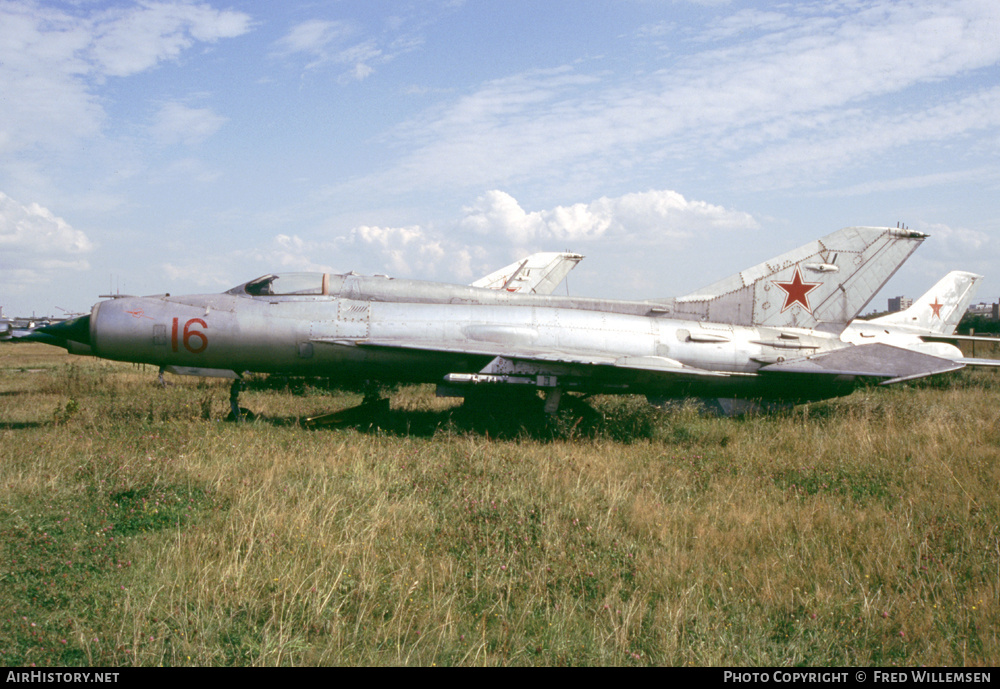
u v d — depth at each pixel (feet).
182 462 26.63
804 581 17.21
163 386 60.80
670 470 28.73
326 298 42.75
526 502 21.89
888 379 45.42
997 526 20.79
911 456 29.76
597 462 29.58
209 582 16.14
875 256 48.32
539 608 15.81
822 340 47.42
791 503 23.61
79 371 77.30
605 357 39.99
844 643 14.44
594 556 18.34
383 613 14.92
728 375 39.29
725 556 18.69
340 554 17.76
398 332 41.75
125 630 14.06
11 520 19.71
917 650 14.24
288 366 42.06
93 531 19.34
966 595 16.42
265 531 18.78
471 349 39.88
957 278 76.64
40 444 29.76
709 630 14.74
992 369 83.20
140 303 41.29
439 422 41.68
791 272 47.85
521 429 39.81
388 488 23.82
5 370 85.20
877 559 18.16
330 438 35.04
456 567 17.78
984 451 30.12
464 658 13.20
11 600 15.21
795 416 44.96
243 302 41.88
